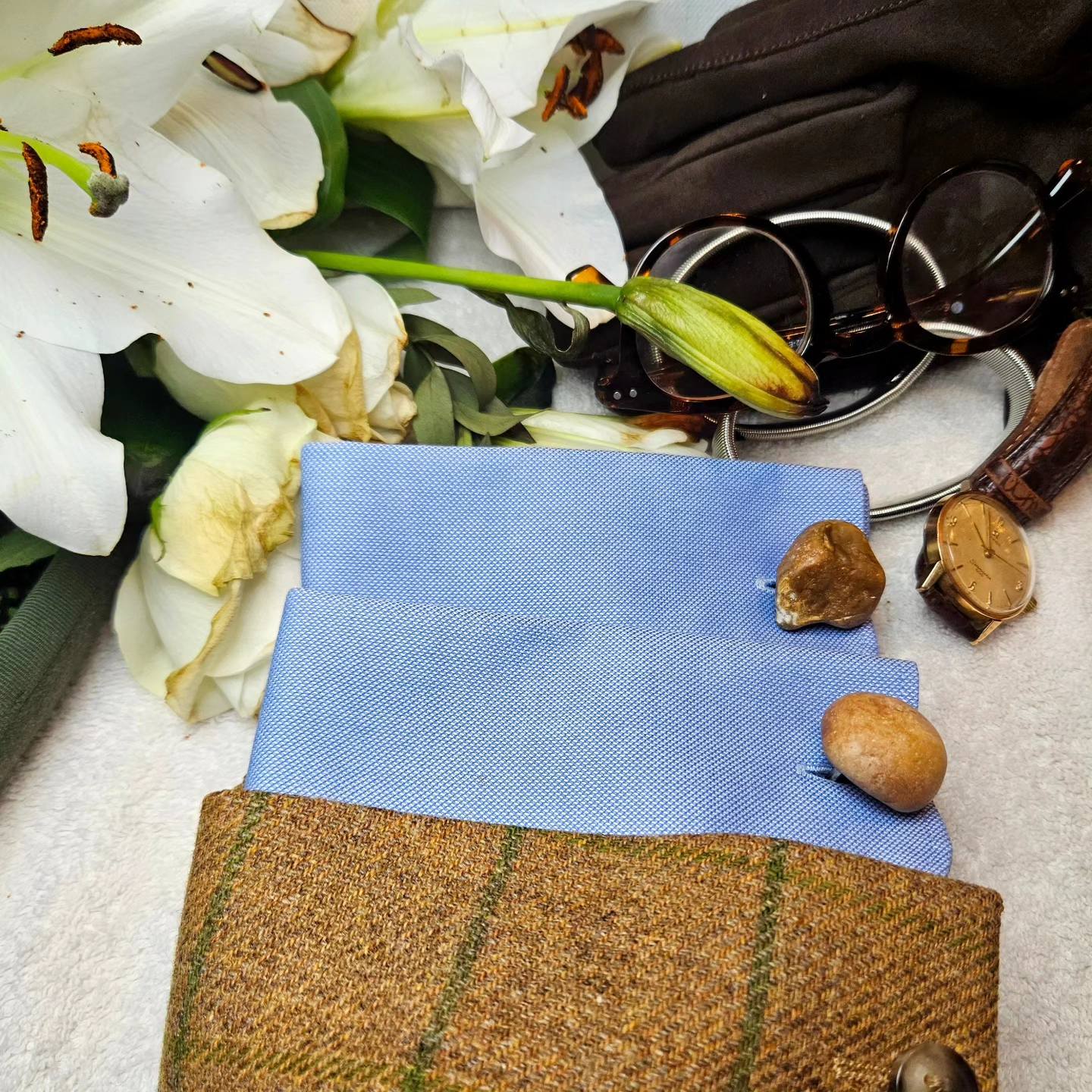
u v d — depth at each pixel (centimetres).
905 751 33
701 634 35
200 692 39
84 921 38
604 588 36
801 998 31
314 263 38
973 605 40
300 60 37
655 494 36
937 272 41
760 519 37
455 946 31
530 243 41
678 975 31
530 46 36
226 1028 31
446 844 32
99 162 32
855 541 36
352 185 41
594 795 33
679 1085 30
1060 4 38
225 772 39
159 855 38
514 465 36
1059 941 38
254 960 31
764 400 35
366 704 34
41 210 32
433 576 36
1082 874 39
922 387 45
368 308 38
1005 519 41
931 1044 30
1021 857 39
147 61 34
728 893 31
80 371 34
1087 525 43
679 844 32
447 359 41
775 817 34
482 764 33
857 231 42
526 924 31
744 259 41
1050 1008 38
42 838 38
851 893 32
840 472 37
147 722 40
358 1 37
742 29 41
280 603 37
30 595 37
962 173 40
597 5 36
